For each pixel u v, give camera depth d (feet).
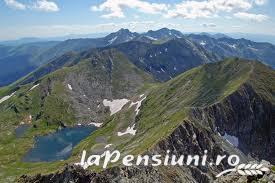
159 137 557.33
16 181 573.33
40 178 534.37
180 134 559.38
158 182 409.28
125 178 404.57
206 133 597.93
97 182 422.41
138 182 399.44
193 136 570.87
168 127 611.47
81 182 449.48
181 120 601.21
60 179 483.10
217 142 601.21
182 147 542.16
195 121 611.88
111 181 409.49
